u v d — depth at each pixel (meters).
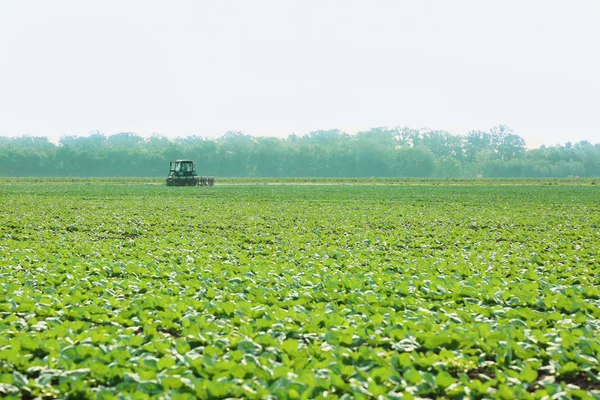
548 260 22.67
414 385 9.48
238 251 24.69
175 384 9.03
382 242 27.80
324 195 72.62
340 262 21.47
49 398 9.20
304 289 16.41
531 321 12.84
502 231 32.97
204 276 18.23
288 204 55.66
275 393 8.59
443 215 43.25
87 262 20.77
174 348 10.98
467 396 9.08
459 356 10.72
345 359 10.43
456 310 13.95
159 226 36.06
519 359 10.73
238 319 12.98
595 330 12.52
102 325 12.89
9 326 12.49
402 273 19.75
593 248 25.44
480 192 81.19
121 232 32.66
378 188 96.12
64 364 9.95
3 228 33.25
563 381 9.91
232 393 8.74
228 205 53.91
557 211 47.59
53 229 34.41
